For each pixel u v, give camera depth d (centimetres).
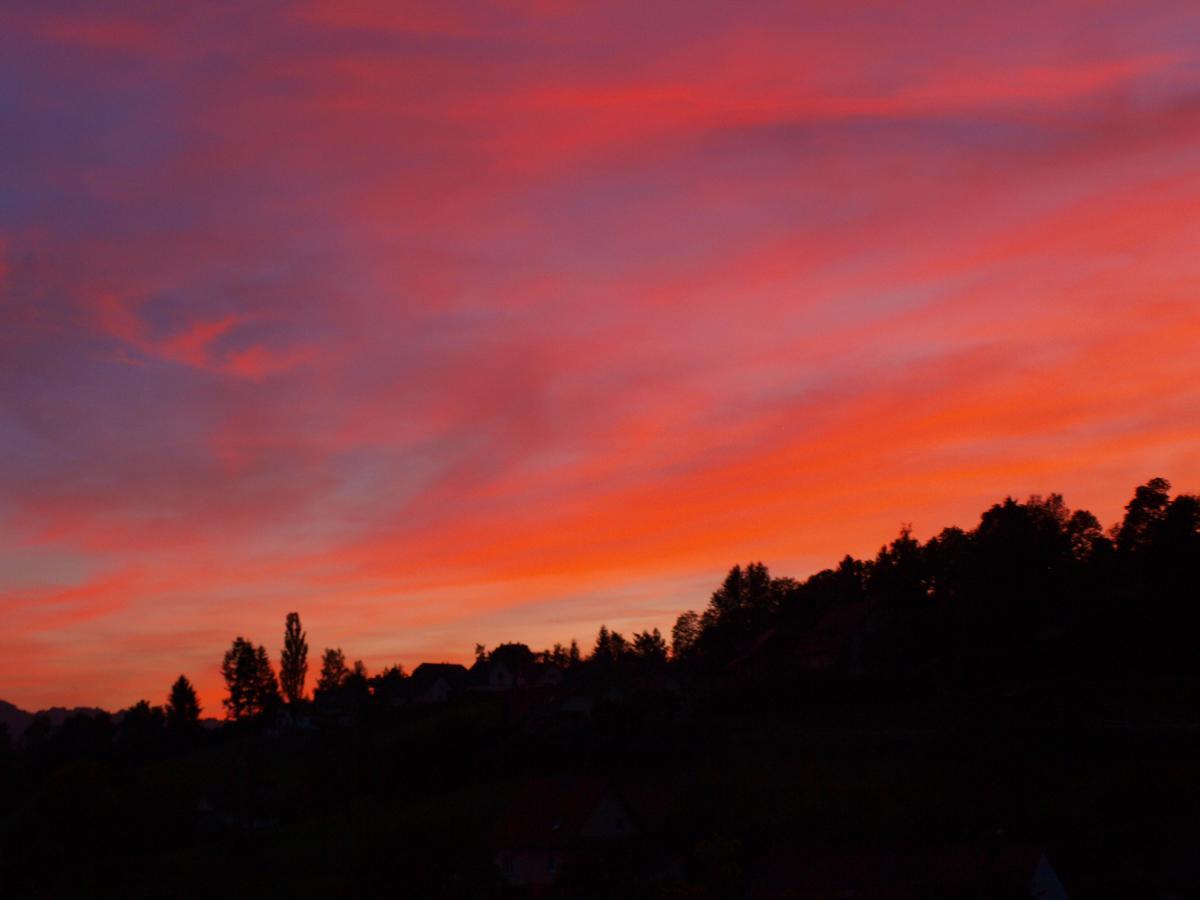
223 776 8412
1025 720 5409
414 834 5534
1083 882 3859
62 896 5538
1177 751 4769
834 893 3672
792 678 7238
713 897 4078
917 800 4797
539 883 4734
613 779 5681
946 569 8381
